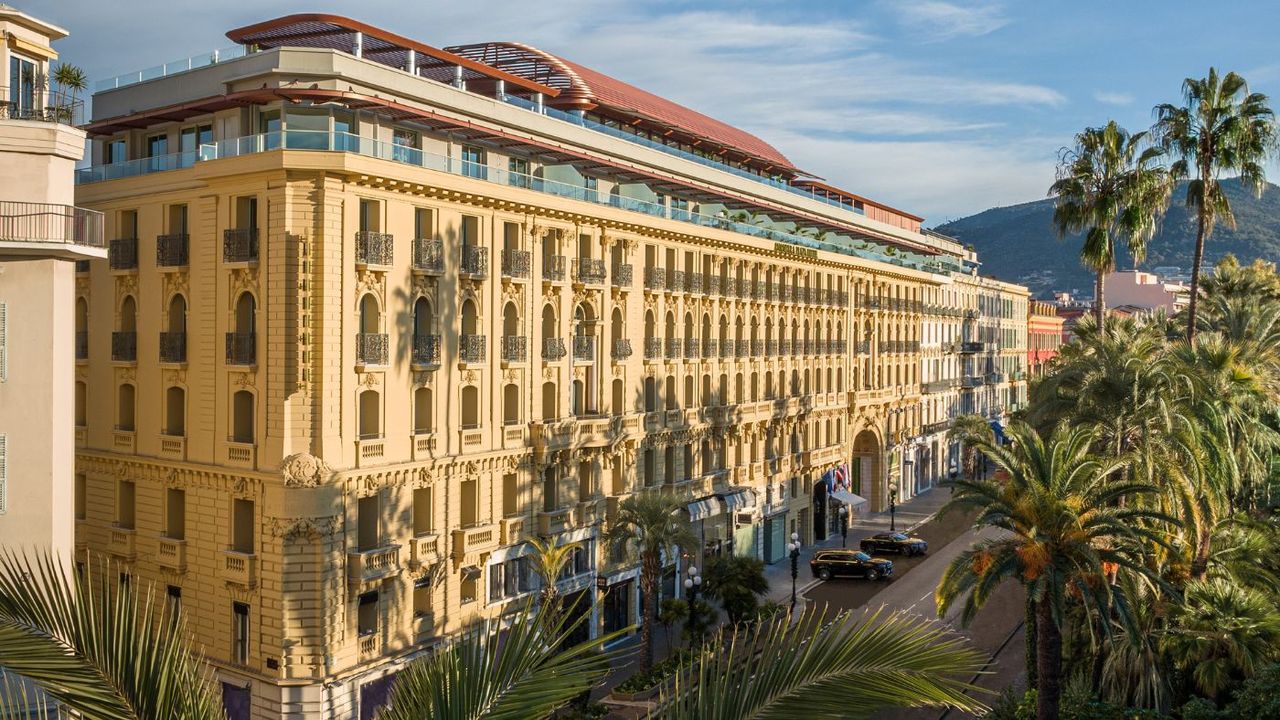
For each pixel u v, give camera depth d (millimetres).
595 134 52312
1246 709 32812
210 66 40812
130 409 42031
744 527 65000
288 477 35406
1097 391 41531
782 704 9906
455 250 41375
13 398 26609
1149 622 36844
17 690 16594
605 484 50906
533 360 45656
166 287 40125
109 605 10523
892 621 10961
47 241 26656
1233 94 50750
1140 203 53625
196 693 10828
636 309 53125
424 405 40438
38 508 26781
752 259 64500
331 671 36250
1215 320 65188
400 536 39094
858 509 87875
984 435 41875
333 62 38312
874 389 85750
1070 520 31922
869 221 87438
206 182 38156
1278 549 43812
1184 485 38156
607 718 39125
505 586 44375
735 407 62812
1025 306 136500
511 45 56031
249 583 36688
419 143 41406
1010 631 53250
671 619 43719
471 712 10430
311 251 36000
